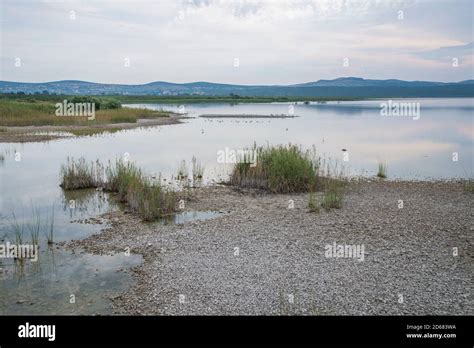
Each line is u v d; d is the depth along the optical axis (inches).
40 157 1125.1
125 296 358.0
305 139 1584.6
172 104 5142.7
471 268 405.7
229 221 571.8
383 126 2174.0
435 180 869.8
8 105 2276.1
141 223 569.6
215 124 2317.9
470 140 1551.4
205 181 847.7
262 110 3880.4
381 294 352.5
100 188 770.8
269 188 764.0
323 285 370.3
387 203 666.8
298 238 497.7
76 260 439.5
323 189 773.3
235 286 370.9
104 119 2199.8
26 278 396.2
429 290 358.9
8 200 688.4
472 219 573.9
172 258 441.4
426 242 480.4
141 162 1066.1
